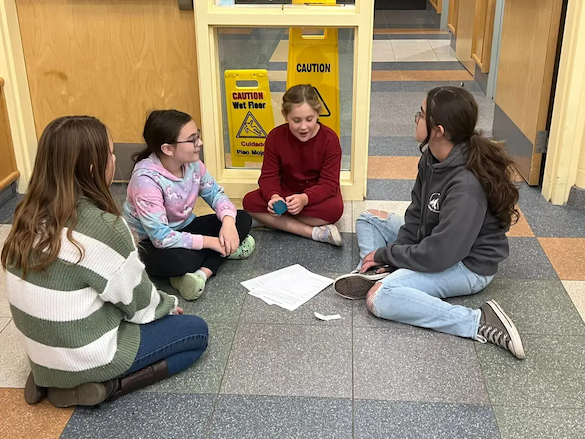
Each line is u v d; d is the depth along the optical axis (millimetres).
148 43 3084
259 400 1813
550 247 2658
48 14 3049
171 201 2338
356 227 2625
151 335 1815
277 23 2775
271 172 2752
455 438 1669
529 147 3232
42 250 1565
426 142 2139
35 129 3268
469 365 1943
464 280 2211
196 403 1805
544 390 1840
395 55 6133
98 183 1635
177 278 2324
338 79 2934
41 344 1665
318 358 1983
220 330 2127
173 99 3188
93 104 3219
